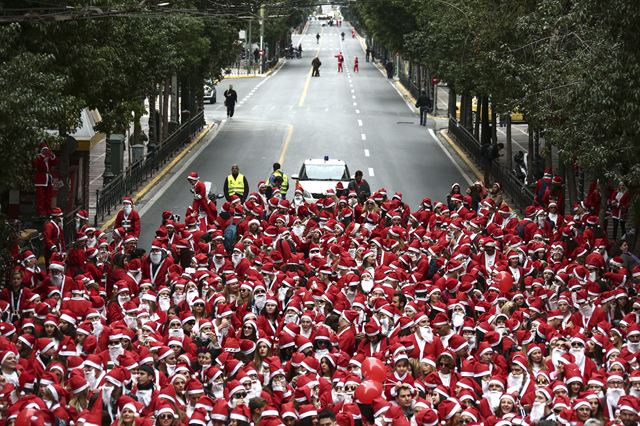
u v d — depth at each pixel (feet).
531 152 131.13
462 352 56.18
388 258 76.43
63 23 81.00
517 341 59.31
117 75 95.91
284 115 217.97
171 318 58.29
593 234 89.25
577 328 62.34
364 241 78.18
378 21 229.66
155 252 72.74
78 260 75.97
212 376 50.03
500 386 50.06
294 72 330.13
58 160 100.73
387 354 53.93
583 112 84.74
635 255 90.48
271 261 70.13
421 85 255.70
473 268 72.59
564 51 95.55
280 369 49.60
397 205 94.22
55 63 83.20
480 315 64.08
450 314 63.21
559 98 90.94
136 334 58.39
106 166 132.16
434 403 49.14
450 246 82.28
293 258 74.54
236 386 47.26
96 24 85.61
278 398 48.85
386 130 197.26
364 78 311.47
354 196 98.12
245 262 73.00
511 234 84.69
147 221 115.14
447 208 95.40
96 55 85.56
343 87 281.74
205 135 185.88
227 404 45.24
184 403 48.11
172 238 81.82
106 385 48.47
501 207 94.27
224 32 173.58
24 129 65.92
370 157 164.86
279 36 350.23
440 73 161.38
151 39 107.76
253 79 302.45
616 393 50.70
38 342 54.34
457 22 131.34
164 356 53.01
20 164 69.05
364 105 239.50
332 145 175.73
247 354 53.57
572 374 51.90
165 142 154.61
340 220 92.58
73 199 107.14
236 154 164.14
